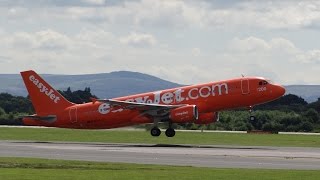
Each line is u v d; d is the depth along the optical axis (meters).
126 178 85.56
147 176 88.19
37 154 132.25
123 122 188.38
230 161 116.62
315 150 151.25
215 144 179.12
